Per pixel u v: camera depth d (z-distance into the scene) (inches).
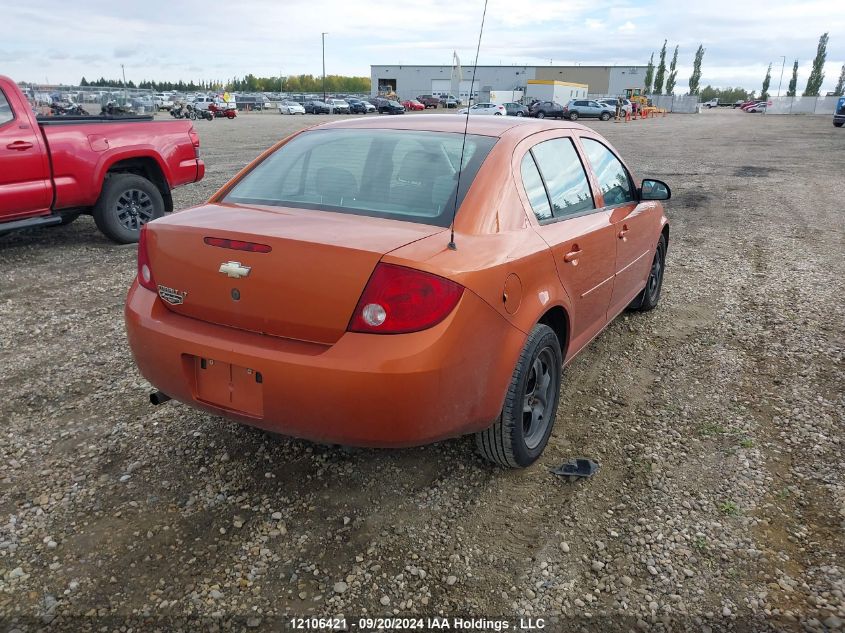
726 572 98.3
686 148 946.7
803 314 217.0
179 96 2289.6
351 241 95.3
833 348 186.2
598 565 99.6
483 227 108.0
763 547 103.6
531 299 112.2
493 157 118.4
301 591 93.7
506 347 106.0
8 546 101.1
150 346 108.3
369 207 111.7
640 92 3587.6
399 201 111.9
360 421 93.9
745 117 2600.9
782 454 130.6
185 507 111.5
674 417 146.0
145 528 106.0
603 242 145.8
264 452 128.2
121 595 92.1
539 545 104.0
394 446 97.6
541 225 123.0
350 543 103.6
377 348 91.7
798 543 104.6
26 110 264.8
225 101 1908.2
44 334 190.2
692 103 3403.1
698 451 131.7
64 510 110.2
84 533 104.6
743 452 131.1
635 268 180.2
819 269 278.5
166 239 107.9
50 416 141.7
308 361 93.5
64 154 275.3
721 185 556.1
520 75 3804.1
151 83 5467.5
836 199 480.1
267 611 90.1
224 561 99.1
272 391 96.7
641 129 1517.0
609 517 110.9
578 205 144.1
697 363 176.2
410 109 2415.1
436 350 92.6
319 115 2185.0
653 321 210.5
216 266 101.4
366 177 118.6
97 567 97.3
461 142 124.4
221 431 135.8
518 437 115.4
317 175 122.4
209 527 106.7
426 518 110.0
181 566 98.0
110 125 295.9
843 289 246.8
